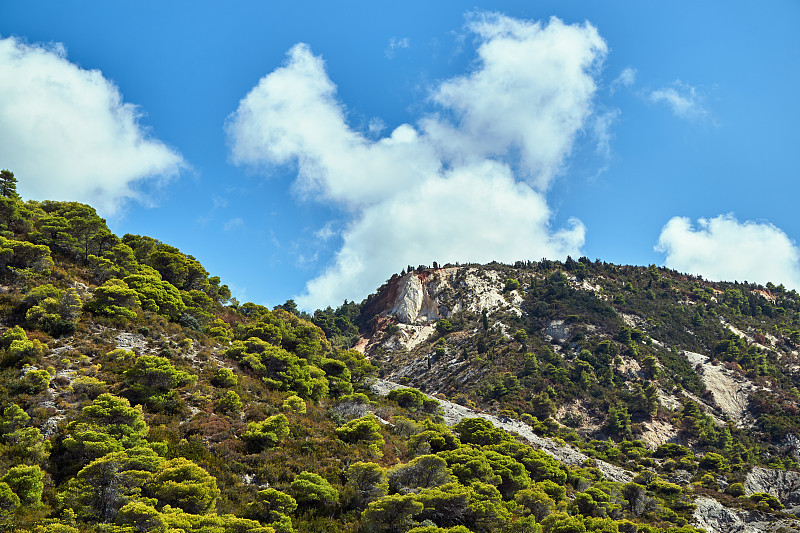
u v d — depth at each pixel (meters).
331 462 59.22
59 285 72.88
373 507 49.47
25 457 45.69
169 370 60.38
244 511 47.66
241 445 57.25
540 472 80.31
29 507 40.81
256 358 77.12
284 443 60.06
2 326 61.78
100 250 87.56
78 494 42.16
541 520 65.06
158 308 79.44
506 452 80.50
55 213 91.75
